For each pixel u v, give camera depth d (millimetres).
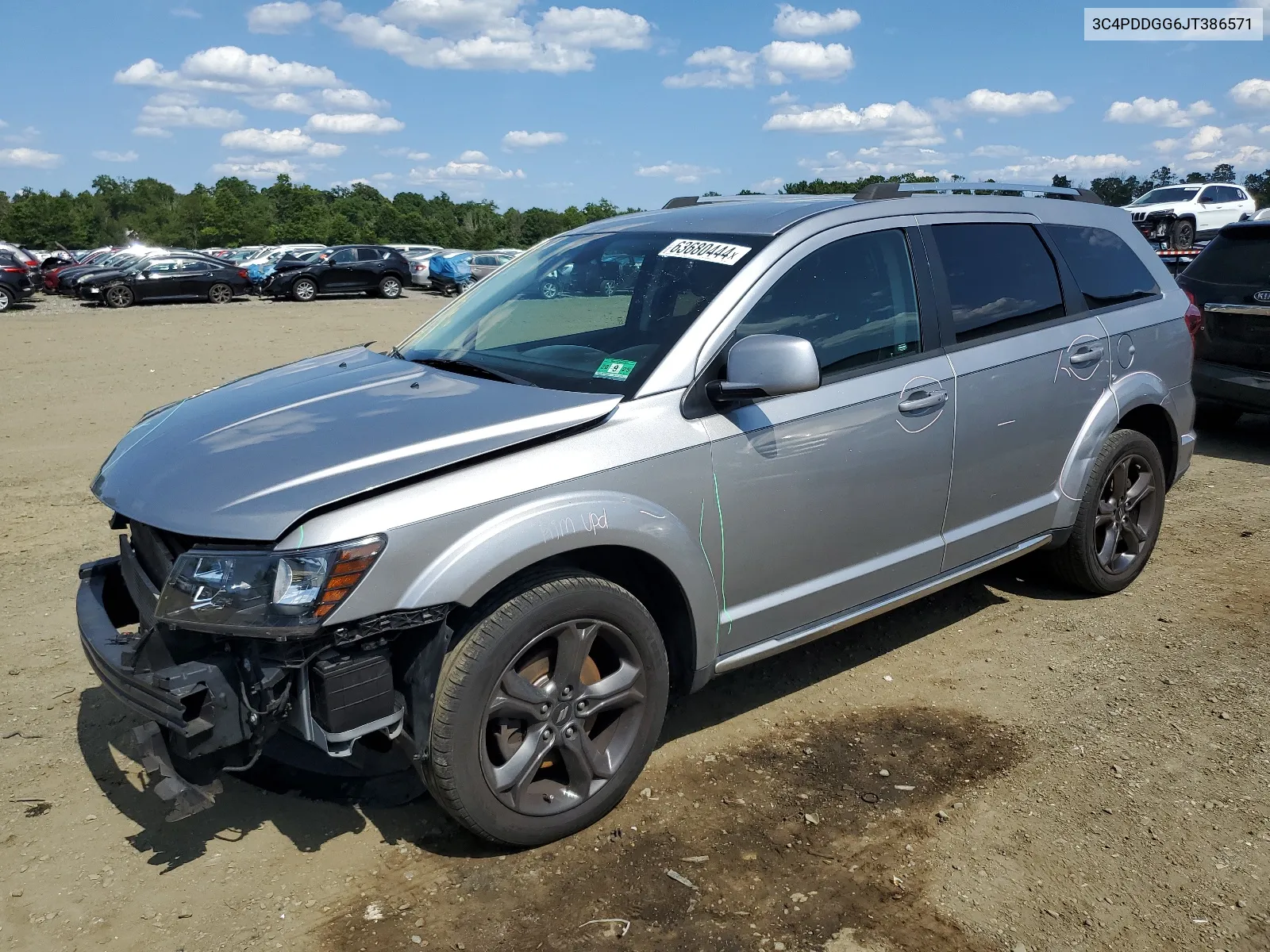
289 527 2539
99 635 2887
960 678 4098
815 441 3400
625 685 3057
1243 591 4926
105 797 3283
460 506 2684
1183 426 5125
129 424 9414
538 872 2877
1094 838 3004
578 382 3201
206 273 28703
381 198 156625
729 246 3516
